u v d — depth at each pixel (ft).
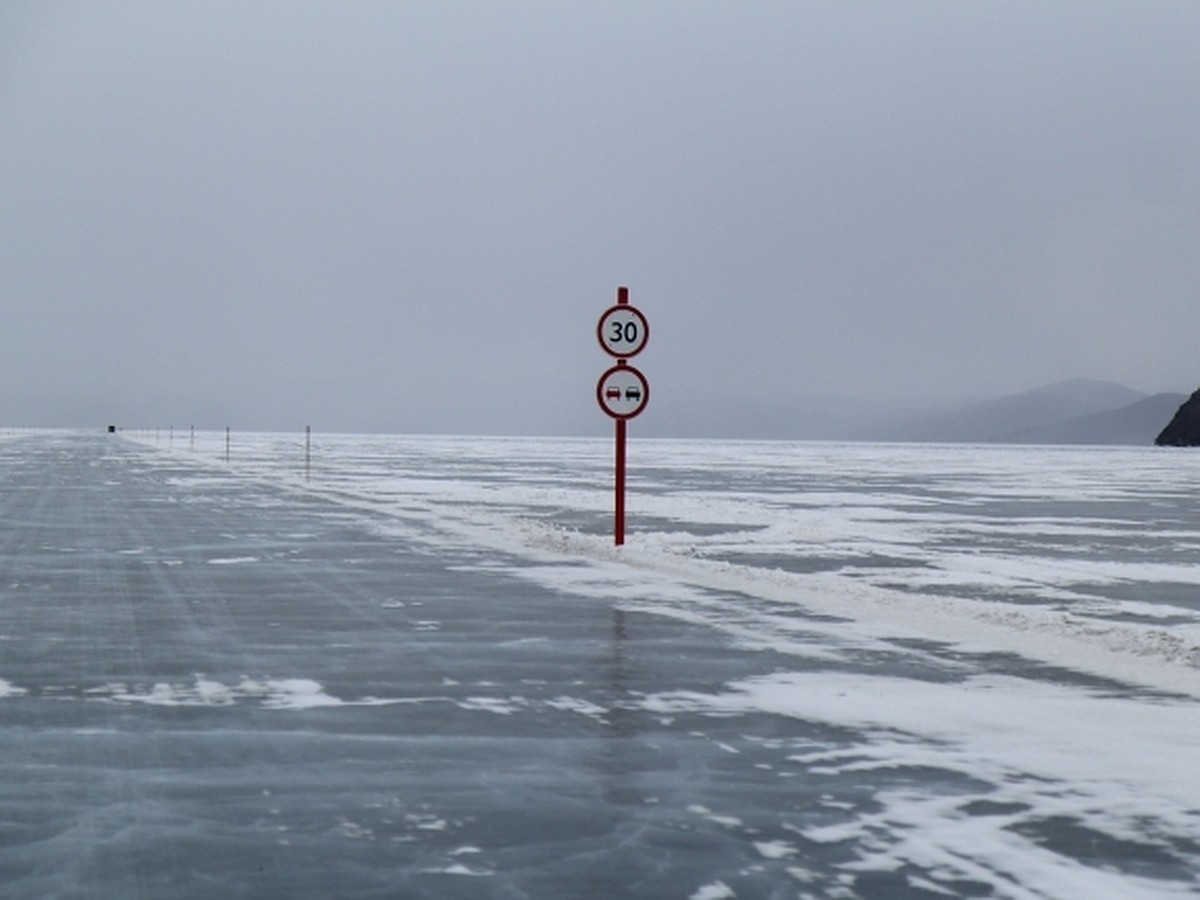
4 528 87.40
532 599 54.39
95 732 30.63
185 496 124.26
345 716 32.45
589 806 24.76
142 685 36.22
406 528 89.10
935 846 22.33
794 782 26.40
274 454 289.53
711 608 51.96
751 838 22.79
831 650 42.27
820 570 69.46
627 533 90.02
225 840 22.61
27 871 20.98
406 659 40.40
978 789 25.90
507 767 27.58
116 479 157.38
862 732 30.81
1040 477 218.79
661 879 20.67
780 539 86.69
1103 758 28.32
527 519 101.96
